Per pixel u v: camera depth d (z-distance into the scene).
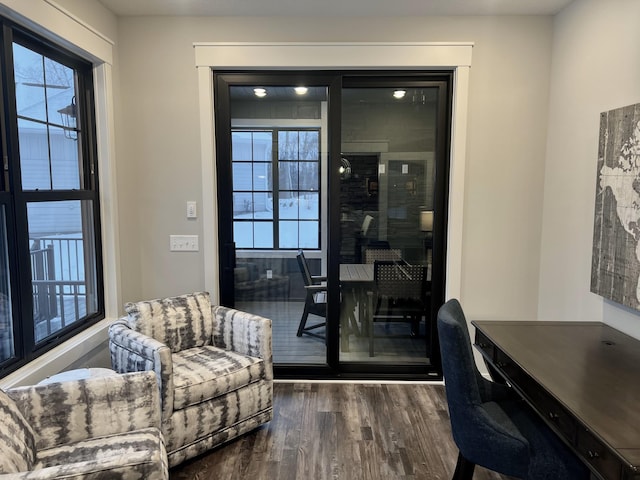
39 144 2.27
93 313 2.83
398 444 2.39
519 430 1.70
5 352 2.03
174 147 3.02
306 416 2.69
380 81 3.01
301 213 3.16
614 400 1.44
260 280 3.22
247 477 2.12
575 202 2.64
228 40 2.93
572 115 2.67
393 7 2.76
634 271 2.06
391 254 3.17
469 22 2.90
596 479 1.32
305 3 2.71
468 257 3.07
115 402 1.71
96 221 2.81
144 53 2.95
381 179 3.11
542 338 2.07
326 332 3.21
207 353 2.56
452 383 1.69
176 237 3.09
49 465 1.48
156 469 1.38
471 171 3.01
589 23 2.49
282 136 3.09
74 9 2.38
